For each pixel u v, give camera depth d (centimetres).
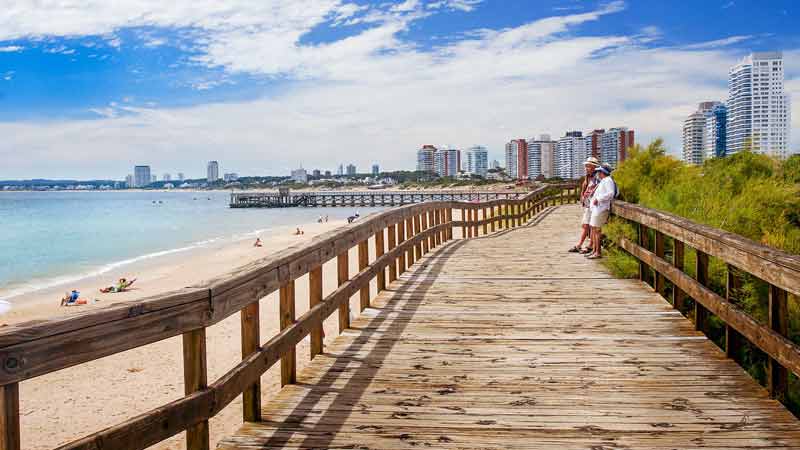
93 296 1795
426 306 670
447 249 1195
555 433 339
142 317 237
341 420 361
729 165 1080
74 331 206
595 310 639
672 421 352
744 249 408
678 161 1320
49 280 2170
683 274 571
